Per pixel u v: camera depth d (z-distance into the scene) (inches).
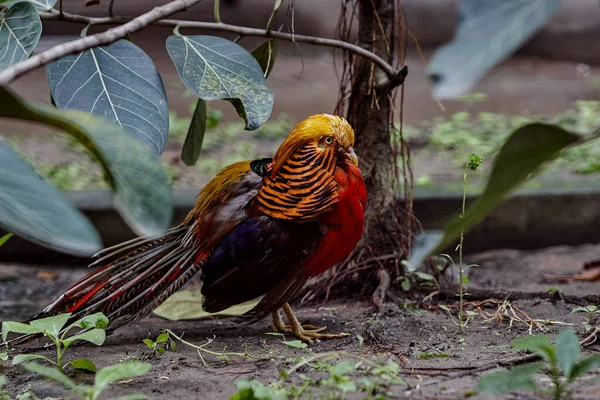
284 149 259.9
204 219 274.2
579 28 1032.8
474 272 410.9
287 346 269.9
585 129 676.7
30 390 221.8
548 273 404.5
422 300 324.5
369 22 326.6
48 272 434.9
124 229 443.8
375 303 312.3
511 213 457.7
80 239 122.1
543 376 212.1
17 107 124.6
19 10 217.8
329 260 270.8
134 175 128.6
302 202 254.7
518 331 277.4
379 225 336.5
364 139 333.7
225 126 726.5
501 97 848.9
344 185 259.4
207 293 277.7
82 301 267.9
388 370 216.5
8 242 439.8
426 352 251.1
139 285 272.8
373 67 321.4
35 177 127.6
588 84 907.4
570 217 464.4
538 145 116.9
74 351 269.3
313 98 814.5
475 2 104.0
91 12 881.5
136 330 303.9
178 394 213.2
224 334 293.0
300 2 1040.2
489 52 102.8
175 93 827.4
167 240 280.5
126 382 226.1
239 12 1028.5
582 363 183.6
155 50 984.9
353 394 201.9
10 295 389.4
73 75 221.9
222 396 210.1
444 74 103.9
